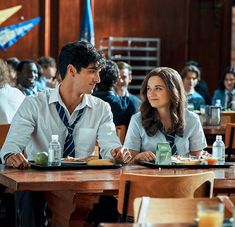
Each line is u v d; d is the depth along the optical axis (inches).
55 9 498.3
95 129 191.8
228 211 126.3
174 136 198.7
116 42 503.5
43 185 156.3
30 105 188.7
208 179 155.0
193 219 123.7
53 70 414.9
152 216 122.8
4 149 183.9
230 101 368.8
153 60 506.6
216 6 510.3
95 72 187.3
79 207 160.2
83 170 174.7
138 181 150.3
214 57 516.4
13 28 494.3
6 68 250.8
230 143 276.4
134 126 201.0
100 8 503.5
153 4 509.0
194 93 380.8
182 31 512.4
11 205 237.6
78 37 500.1
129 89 502.6
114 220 198.8
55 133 189.2
